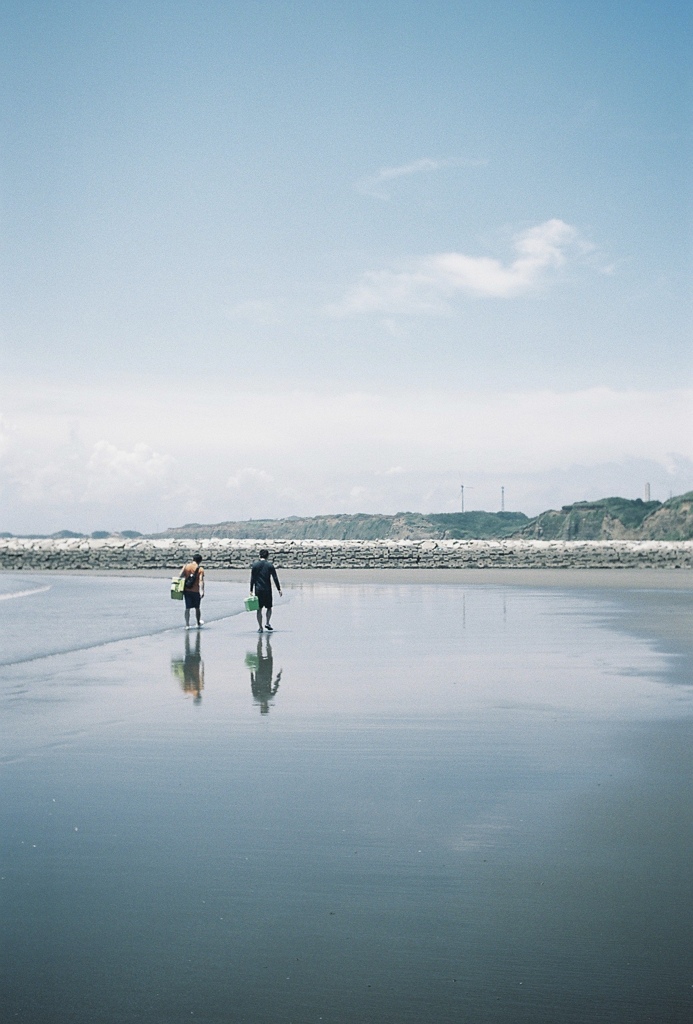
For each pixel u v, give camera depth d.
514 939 4.18
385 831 5.77
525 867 5.09
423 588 42.31
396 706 10.41
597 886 4.79
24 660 15.38
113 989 3.77
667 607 28.11
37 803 6.49
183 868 5.12
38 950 4.11
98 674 13.50
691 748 8.12
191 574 21.66
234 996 3.71
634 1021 3.51
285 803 6.44
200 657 15.65
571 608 27.84
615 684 12.01
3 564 76.00
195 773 7.36
